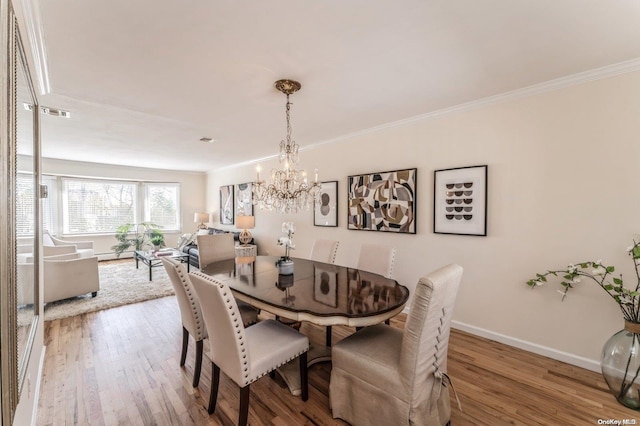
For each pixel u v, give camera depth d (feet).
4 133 2.97
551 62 6.66
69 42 5.72
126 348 8.63
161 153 17.29
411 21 5.17
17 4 4.10
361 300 6.19
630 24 5.24
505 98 8.45
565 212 7.61
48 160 19.25
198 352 6.80
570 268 7.27
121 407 6.09
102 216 22.18
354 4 4.73
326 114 10.18
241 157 18.63
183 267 6.81
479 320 9.19
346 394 5.66
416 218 10.59
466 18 5.09
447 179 9.72
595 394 6.41
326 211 14.05
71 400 6.29
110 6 4.72
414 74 7.20
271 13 4.93
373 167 12.03
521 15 5.01
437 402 5.21
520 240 8.34
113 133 12.66
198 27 5.32
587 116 7.25
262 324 6.82
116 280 16.07
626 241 6.81
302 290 6.86
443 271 5.08
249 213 20.29
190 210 25.64
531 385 6.74
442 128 9.89
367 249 9.64
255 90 8.09
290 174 9.75
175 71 6.97
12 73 3.39
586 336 7.38
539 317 8.07
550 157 7.80
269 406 6.11
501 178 8.63
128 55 6.24
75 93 8.23
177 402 6.25
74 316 11.08
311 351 8.09
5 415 2.94
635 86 6.64
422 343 4.75
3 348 2.86
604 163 7.05
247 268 9.22
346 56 6.35
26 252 5.00
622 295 6.52
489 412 5.90
